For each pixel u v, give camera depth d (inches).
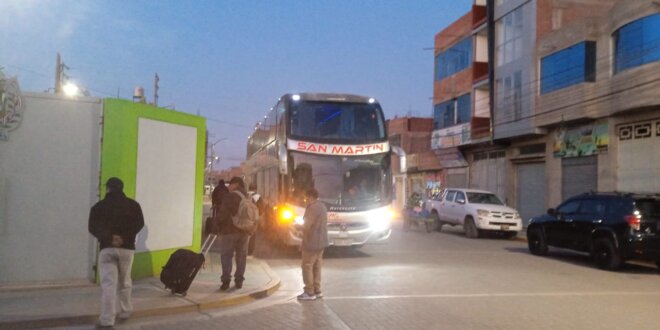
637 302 403.9
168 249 459.5
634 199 571.2
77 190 394.3
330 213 604.1
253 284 428.1
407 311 362.0
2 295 358.3
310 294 398.0
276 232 637.9
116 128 403.2
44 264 384.5
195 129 490.6
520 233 1015.6
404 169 644.1
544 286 466.0
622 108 832.3
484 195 975.6
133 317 328.2
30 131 383.6
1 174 374.6
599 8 1109.1
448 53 1513.3
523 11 1125.1
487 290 442.0
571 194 1006.4
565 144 1016.2
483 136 1262.3
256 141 928.3
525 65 1107.3
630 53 829.8
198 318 336.5
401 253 684.7
